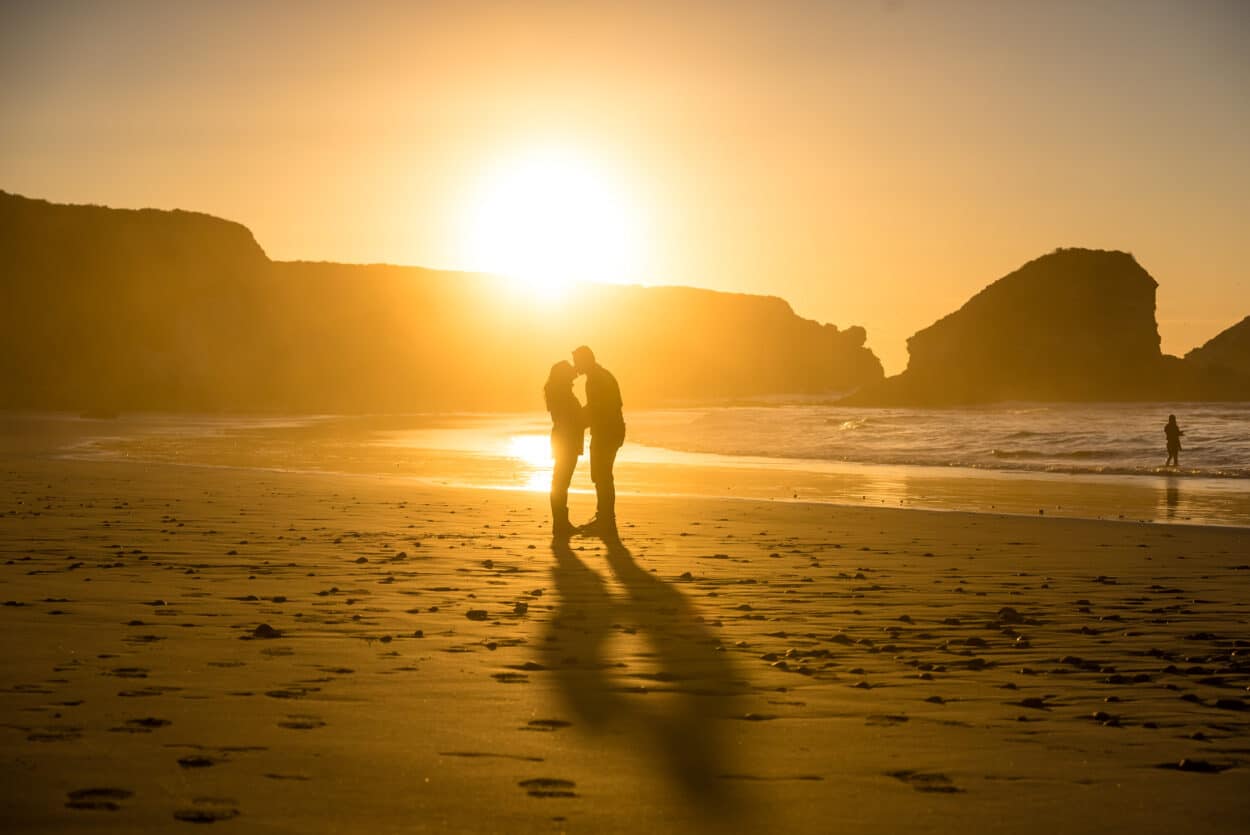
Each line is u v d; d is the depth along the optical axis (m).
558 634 6.20
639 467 27.20
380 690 4.71
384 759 3.66
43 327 92.38
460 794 3.31
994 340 108.00
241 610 6.78
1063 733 4.17
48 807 3.08
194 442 37.44
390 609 6.96
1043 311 108.31
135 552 9.68
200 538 10.83
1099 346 107.06
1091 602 7.64
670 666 5.36
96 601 7.01
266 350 103.81
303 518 13.06
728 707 4.53
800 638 6.19
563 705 4.51
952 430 49.50
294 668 5.12
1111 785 3.50
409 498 16.23
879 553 10.53
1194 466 29.62
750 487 21.20
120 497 15.55
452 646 5.78
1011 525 13.39
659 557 10.09
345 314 129.75
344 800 3.22
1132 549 10.95
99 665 5.08
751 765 3.68
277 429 50.56
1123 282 108.56
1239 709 4.61
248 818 3.04
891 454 33.59
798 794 3.37
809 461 30.50
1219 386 107.44
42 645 5.56
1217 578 8.91
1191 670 5.43
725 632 6.36
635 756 3.77
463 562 9.43
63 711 4.20
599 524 11.85
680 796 3.33
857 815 3.18
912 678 5.16
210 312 101.56
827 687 4.94
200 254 104.69
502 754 3.76
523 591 7.88
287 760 3.61
